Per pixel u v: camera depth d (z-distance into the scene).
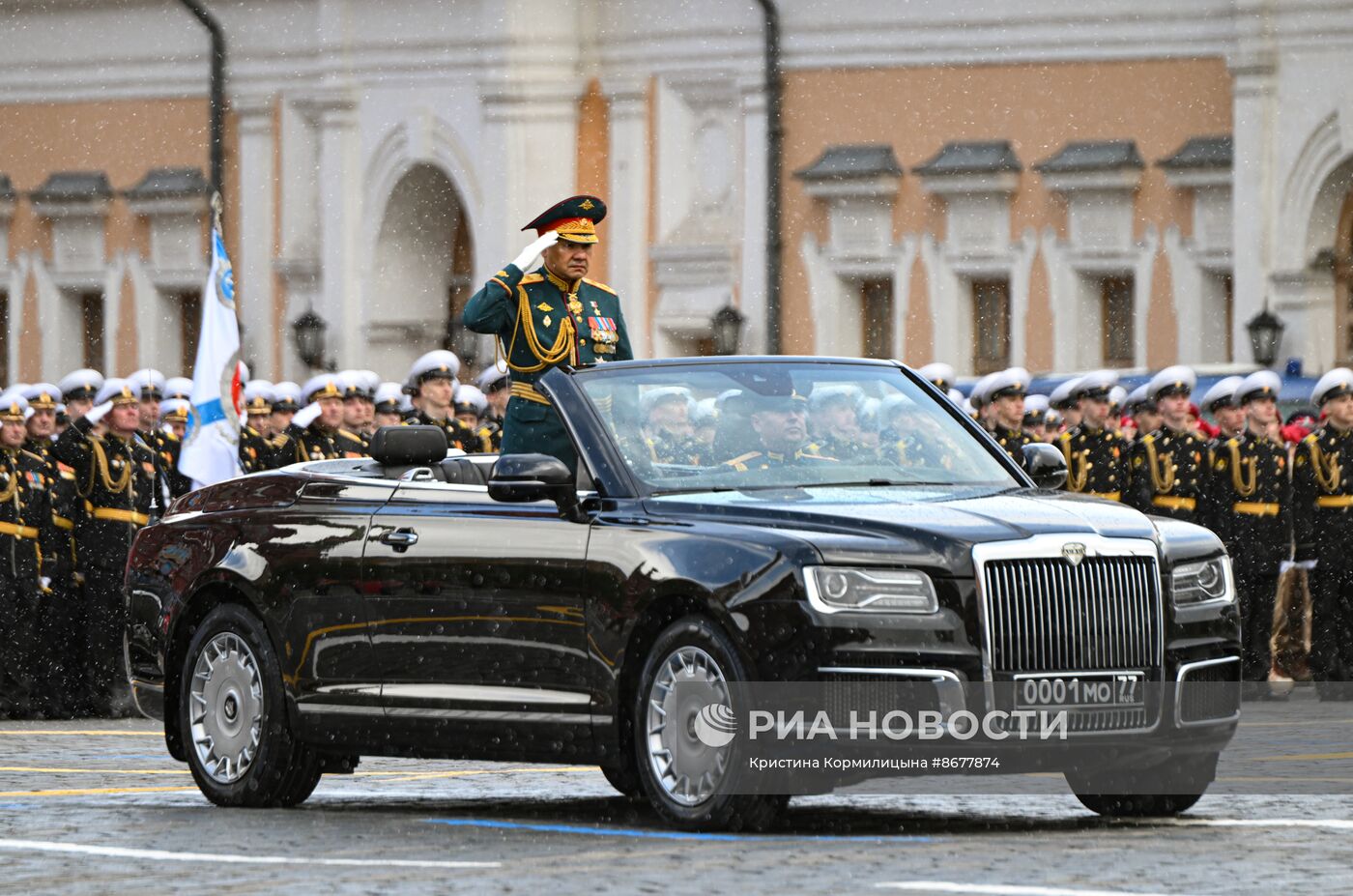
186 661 38.84
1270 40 110.12
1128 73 115.25
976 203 119.44
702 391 36.09
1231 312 113.56
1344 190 109.75
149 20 143.00
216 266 69.56
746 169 125.19
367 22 133.75
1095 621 32.72
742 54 125.00
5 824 35.19
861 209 122.44
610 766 34.06
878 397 36.81
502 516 35.34
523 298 39.66
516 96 128.25
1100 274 117.25
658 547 33.28
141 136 144.00
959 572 32.06
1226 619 34.19
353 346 135.88
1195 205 113.81
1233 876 28.70
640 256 128.38
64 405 70.44
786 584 31.91
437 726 35.59
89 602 65.31
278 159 138.62
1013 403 70.56
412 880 28.86
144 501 66.25
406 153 132.62
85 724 61.22
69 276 146.88
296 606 37.38
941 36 119.81
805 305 124.12
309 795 38.34
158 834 33.81
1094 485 70.19
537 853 31.00
